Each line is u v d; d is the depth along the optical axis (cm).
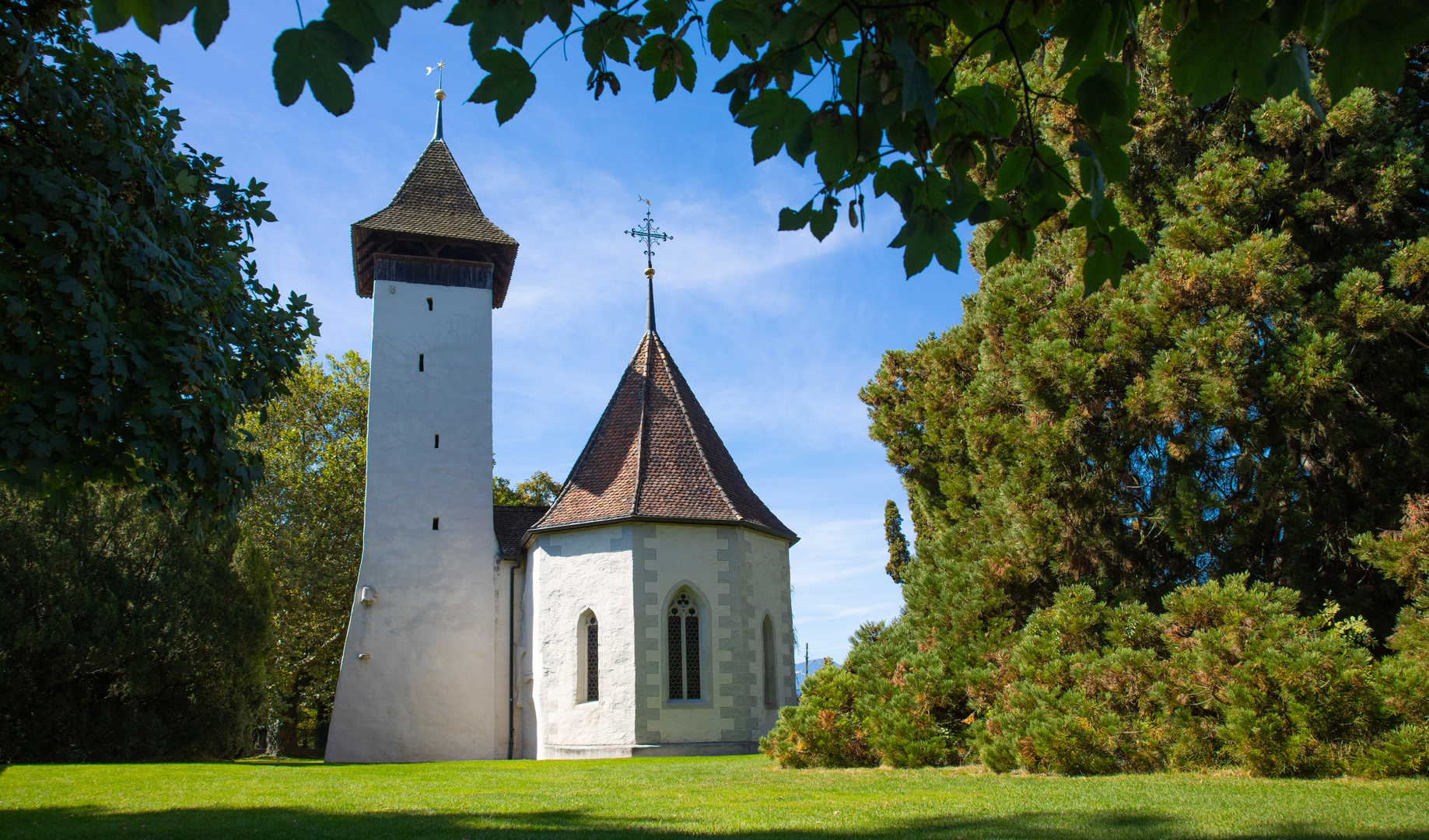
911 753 1360
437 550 2692
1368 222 1348
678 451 2481
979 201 437
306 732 4809
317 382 3894
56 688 2475
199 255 1094
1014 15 411
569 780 1396
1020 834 747
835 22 392
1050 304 1531
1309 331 1220
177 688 2653
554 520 2425
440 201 3033
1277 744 1020
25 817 991
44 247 859
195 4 335
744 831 803
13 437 829
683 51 462
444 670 2600
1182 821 779
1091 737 1152
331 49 345
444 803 1084
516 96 419
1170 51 405
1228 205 1357
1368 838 676
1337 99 384
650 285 2830
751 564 2406
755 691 2295
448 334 2878
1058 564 1427
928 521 2105
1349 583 1327
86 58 1005
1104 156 421
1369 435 1266
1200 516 1302
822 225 467
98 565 2578
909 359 2200
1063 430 1362
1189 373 1254
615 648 2252
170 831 869
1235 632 1088
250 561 2858
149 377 897
